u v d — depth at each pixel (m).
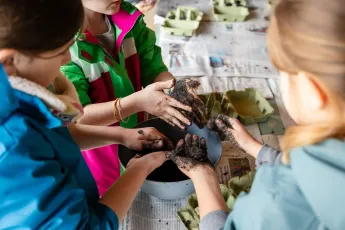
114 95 1.11
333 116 0.45
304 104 0.47
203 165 0.79
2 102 0.51
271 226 0.48
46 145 0.58
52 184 0.56
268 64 1.30
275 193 0.49
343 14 0.40
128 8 1.11
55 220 0.57
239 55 1.34
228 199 0.82
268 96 1.16
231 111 1.07
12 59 0.53
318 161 0.44
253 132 1.04
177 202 0.86
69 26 0.53
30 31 0.49
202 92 1.17
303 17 0.42
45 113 0.57
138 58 1.19
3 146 0.52
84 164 0.72
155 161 0.81
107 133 0.88
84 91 1.02
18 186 0.53
